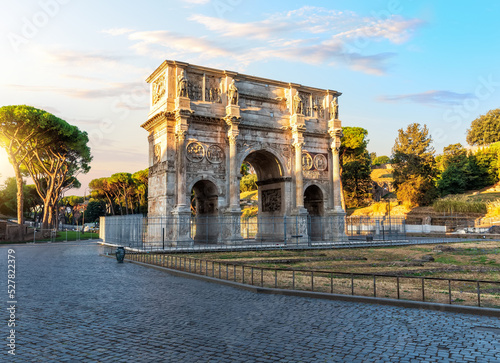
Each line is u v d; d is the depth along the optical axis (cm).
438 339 1277
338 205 6812
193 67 5844
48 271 3111
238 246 5444
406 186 10150
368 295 2084
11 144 7412
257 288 2189
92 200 17350
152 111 6247
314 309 1741
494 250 4709
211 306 1812
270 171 6856
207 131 5888
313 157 6819
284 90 6675
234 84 6069
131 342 1266
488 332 1354
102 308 1770
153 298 2006
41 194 8881
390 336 1313
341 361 1083
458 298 2008
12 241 7650
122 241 6003
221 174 5944
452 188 11050
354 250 5241
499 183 10719
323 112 7031
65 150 8338
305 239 6247
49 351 1180
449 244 5716
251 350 1180
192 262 3772
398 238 7394
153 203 5975
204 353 1156
